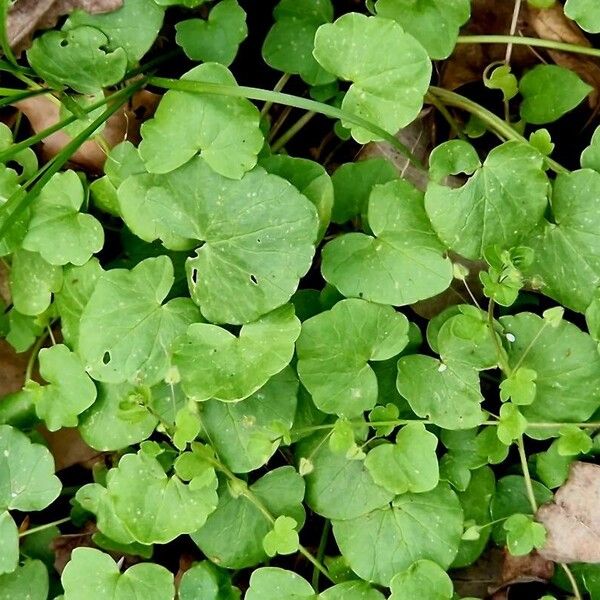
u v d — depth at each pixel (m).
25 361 0.47
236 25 0.45
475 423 0.44
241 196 0.43
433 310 0.46
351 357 0.44
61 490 0.46
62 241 0.45
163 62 0.47
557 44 0.45
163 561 0.46
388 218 0.44
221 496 0.44
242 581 0.46
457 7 0.45
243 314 0.43
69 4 0.45
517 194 0.43
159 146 0.44
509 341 0.44
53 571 0.46
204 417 0.44
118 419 0.45
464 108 0.46
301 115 0.47
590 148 0.44
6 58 0.46
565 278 0.44
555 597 0.45
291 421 0.44
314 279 0.47
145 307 0.44
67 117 0.45
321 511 0.44
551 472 0.44
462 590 0.45
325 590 0.43
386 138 0.44
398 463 0.43
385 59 0.44
